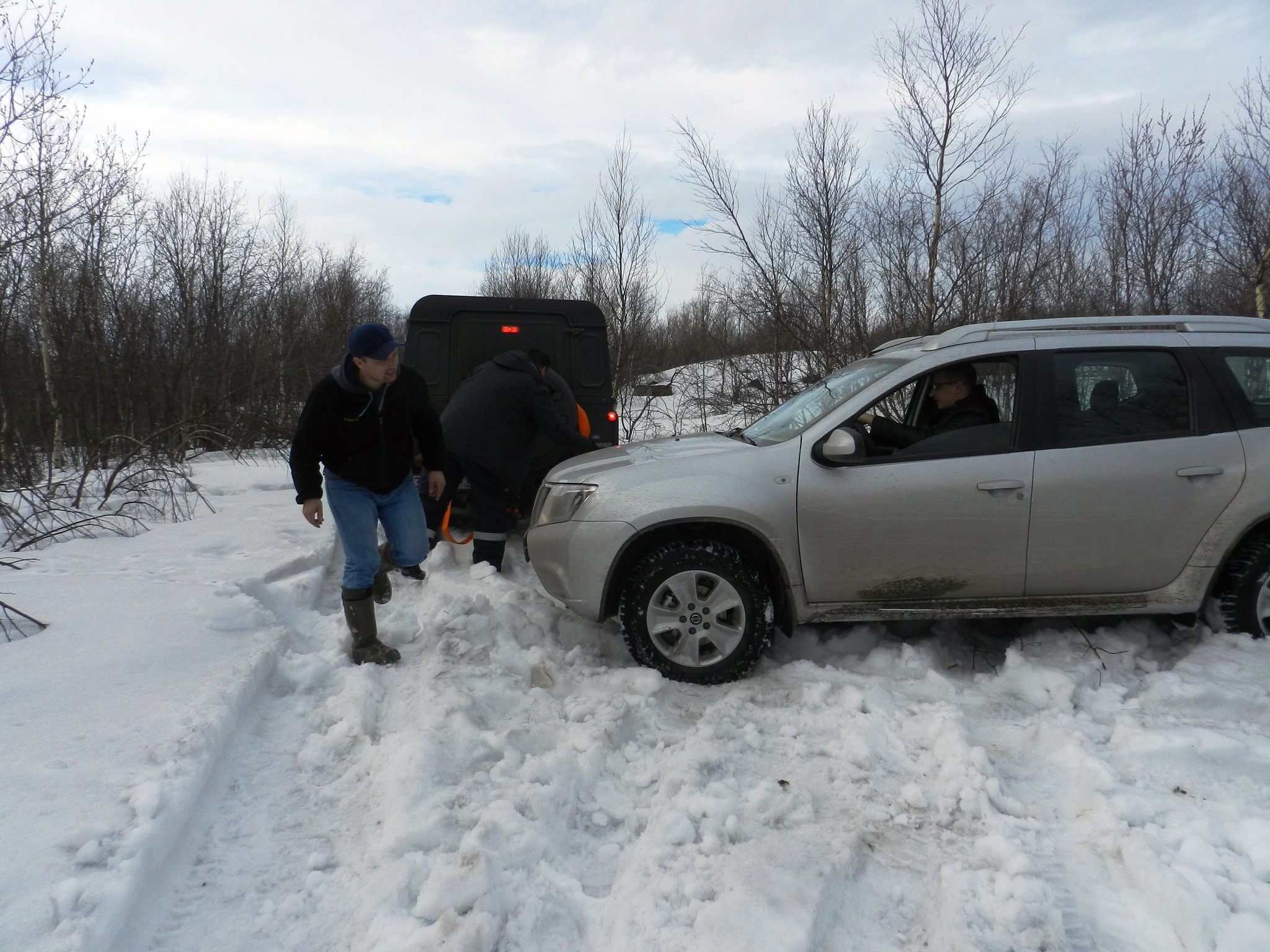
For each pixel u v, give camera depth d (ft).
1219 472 12.20
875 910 7.38
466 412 17.98
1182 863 7.42
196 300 52.65
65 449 35.27
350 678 12.01
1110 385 12.69
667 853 8.02
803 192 34.53
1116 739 9.94
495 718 11.00
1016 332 13.17
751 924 6.95
